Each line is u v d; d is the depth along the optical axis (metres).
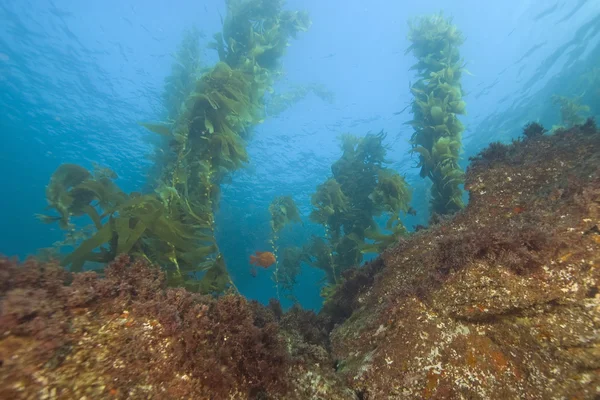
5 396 1.52
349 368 3.03
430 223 5.17
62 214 3.72
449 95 6.91
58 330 1.84
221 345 2.29
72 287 2.18
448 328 2.76
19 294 1.89
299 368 2.67
